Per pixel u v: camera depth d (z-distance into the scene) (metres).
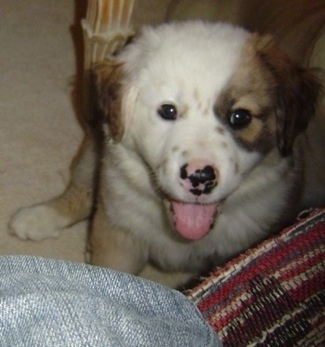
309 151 0.61
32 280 0.30
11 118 0.74
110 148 0.54
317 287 0.35
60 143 0.73
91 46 0.61
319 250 0.36
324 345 0.33
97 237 0.60
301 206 0.62
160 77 0.47
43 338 0.26
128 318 0.28
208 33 0.50
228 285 0.35
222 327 0.34
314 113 0.54
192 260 0.61
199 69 0.46
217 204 0.51
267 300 0.35
